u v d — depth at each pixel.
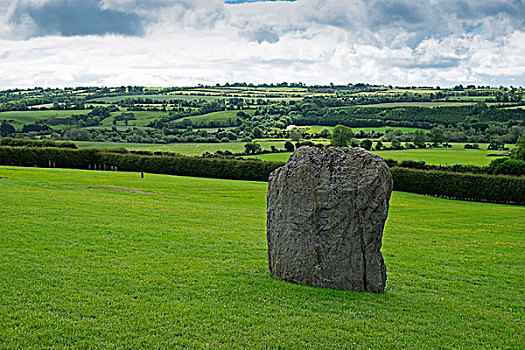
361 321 11.69
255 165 73.88
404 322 11.93
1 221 20.62
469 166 71.81
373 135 128.38
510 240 27.86
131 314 11.24
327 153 14.01
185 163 77.81
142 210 28.89
